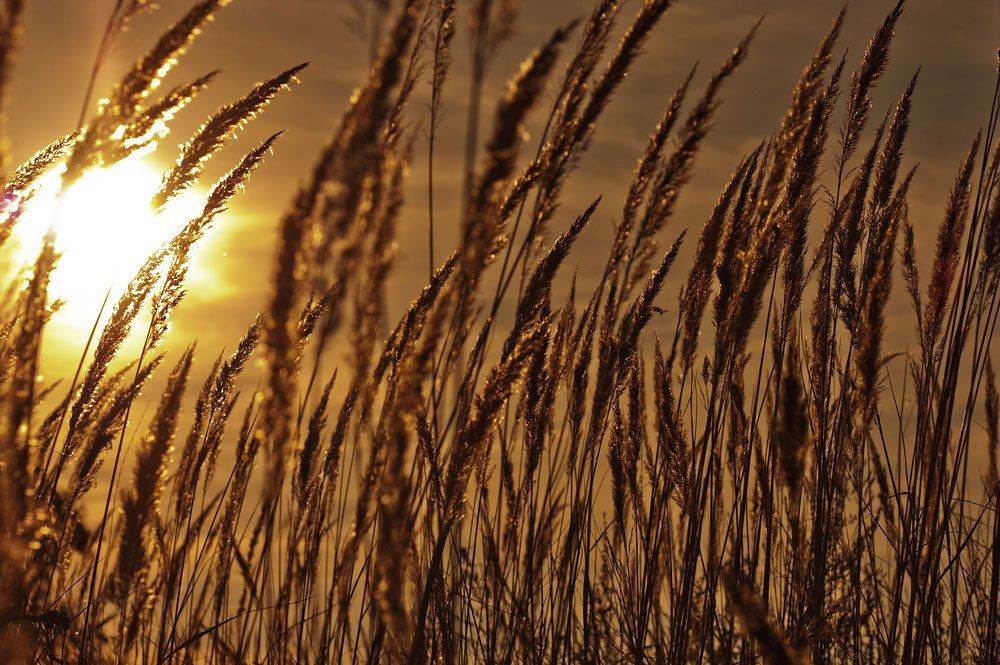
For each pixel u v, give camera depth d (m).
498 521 3.36
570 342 3.36
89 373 3.19
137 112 3.01
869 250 3.45
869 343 3.24
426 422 2.84
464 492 2.60
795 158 3.38
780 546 3.50
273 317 2.21
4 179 2.75
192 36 3.01
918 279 3.67
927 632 3.21
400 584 2.14
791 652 1.39
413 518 2.89
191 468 3.20
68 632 2.90
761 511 3.38
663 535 3.45
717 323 3.31
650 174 3.25
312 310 2.77
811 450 3.35
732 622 3.24
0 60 2.45
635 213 3.28
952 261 3.45
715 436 3.32
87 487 3.15
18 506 2.26
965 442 3.40
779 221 3.34
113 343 3.21
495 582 3.23
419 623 2.64
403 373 2.23
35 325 2.63
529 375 3.20
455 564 3.17
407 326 2.85
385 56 2.21
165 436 2.60
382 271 2.34
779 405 3.31
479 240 2.33
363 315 2.33
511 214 2.71
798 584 3.28
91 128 2.91
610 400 3.34
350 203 2.19
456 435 2.68
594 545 3.65
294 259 2.19
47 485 3.04
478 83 2.24
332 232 2.20
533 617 3.24
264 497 2.51
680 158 3.21
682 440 3.34
